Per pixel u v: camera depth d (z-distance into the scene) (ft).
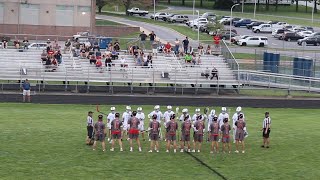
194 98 255.50
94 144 167.63
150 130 166.81
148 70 274.77
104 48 301.84
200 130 167.94
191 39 412.36
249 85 282.36
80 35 337.31
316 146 181.16
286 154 170.60
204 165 156.04
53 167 150.10
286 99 260.01
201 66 287.28
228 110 232.32
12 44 316.60
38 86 261.85
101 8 585.22
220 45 301.02
